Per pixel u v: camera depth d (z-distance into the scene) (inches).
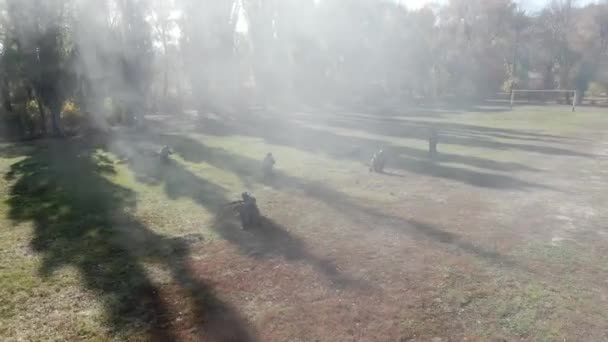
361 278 261.4
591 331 202.7
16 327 214.8
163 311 228.8
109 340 204.2
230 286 255.0
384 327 209.3
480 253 296.7
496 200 429.1
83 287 255.4
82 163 638.5
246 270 275.7
